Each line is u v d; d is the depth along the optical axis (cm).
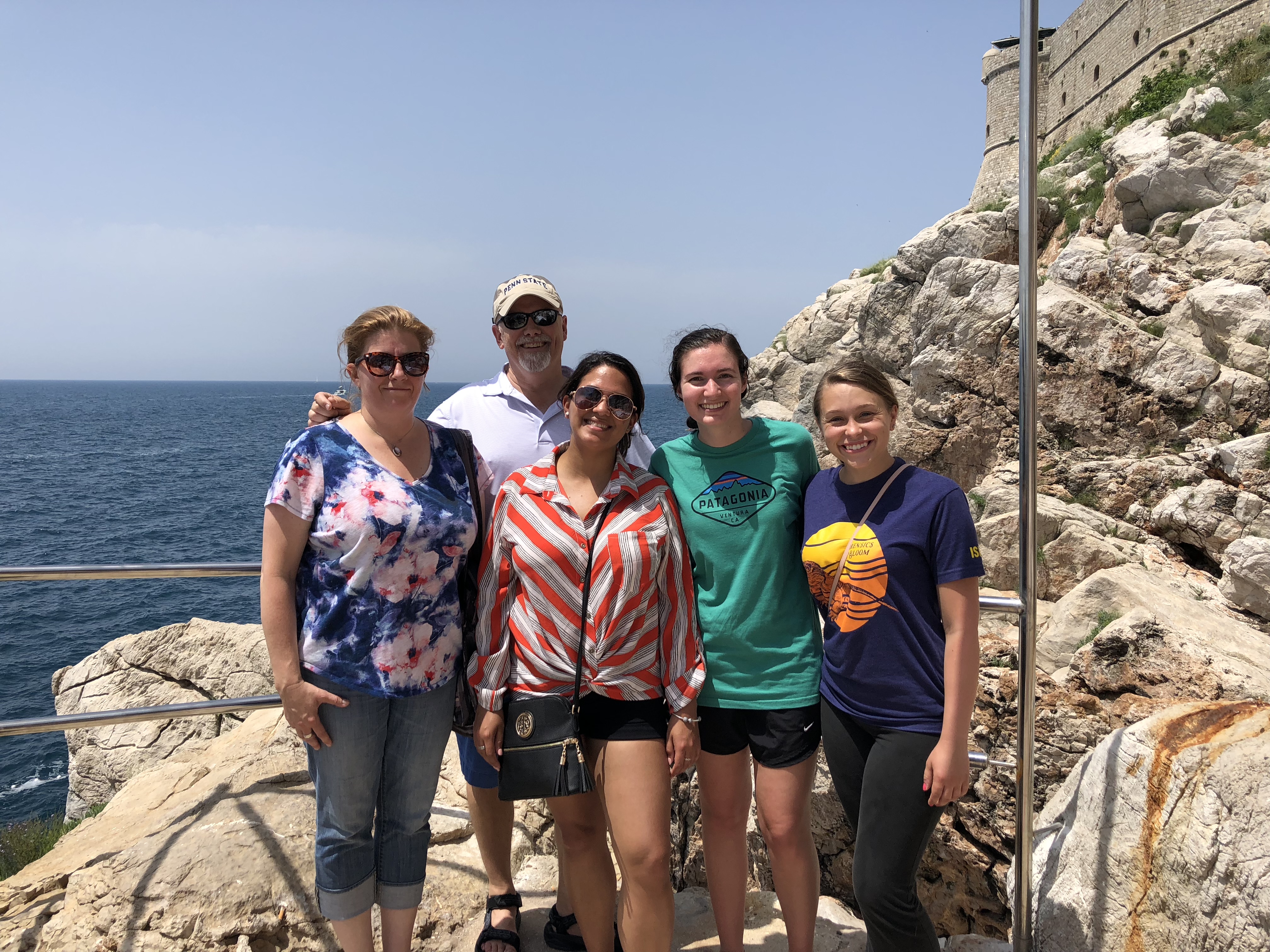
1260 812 213
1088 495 946
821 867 458
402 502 278
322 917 330
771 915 348
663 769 271
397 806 298
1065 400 1005
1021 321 264
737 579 291
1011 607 281
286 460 277
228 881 330
